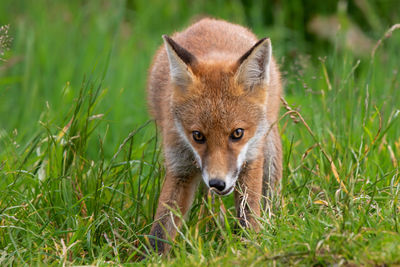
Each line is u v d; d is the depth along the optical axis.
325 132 11.37
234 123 8.64
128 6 20.98
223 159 8.50
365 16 18.53
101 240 8.89
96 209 9.20
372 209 8.67
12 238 8.05
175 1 20.72
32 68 15.82
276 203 9.43
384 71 15.12
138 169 10.31
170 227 9.12
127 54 17.55
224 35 10.70
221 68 9.04
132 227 9.32
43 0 19.05
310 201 8.98
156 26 20.31
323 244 7.26
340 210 8.37
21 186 10.21
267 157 10.12
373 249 7.05
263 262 7.05
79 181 9.76
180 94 8.99
